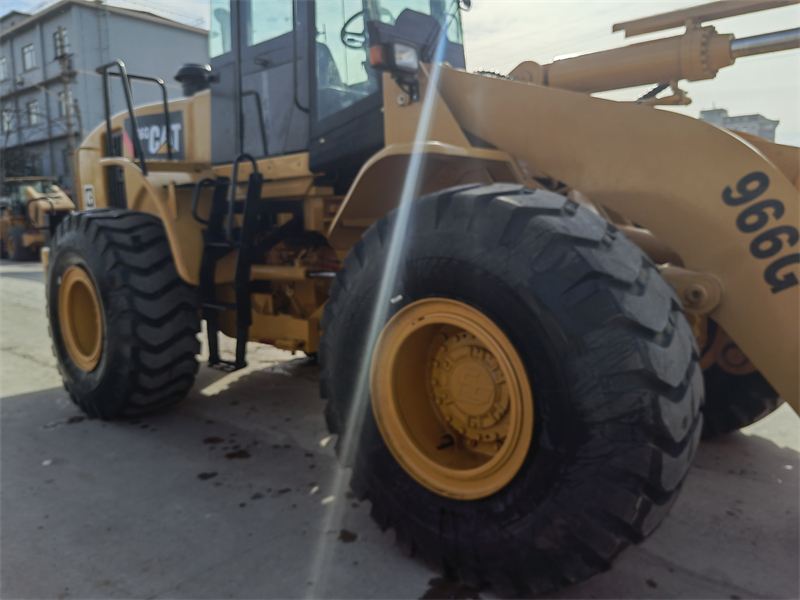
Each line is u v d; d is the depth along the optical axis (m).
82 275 3.27
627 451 1.48
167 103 3.68
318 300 3.30
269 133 3.10
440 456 1.92
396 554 2.01
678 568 1.92
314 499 2.39
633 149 2.05
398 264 1.90
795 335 1.79
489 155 2.24
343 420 2.08
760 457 2.73
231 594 1.80
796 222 1.78
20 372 4.36
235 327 3.53
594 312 1.51
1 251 16.23
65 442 3.00
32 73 33.62
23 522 2.22
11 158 33.31
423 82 2.40
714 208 1.91
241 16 3.12
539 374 1.59
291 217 3.42
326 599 1.77
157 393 3.17
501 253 1.65
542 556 1.63
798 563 1.93
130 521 2.23
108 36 30.61
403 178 2.38
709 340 2.73
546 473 1.59
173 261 3.18
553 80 3.02
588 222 1.69
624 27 2.84
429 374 2.02
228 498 2.40
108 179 4.21
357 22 2.64
